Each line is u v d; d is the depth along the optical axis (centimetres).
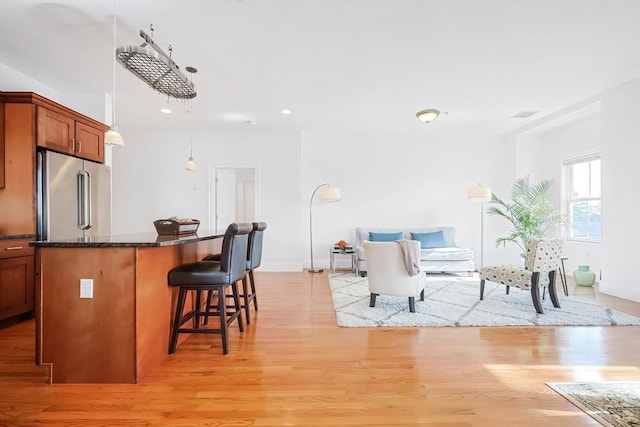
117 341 196
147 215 613
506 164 643
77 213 363
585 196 534
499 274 374
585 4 244
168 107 483
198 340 267
